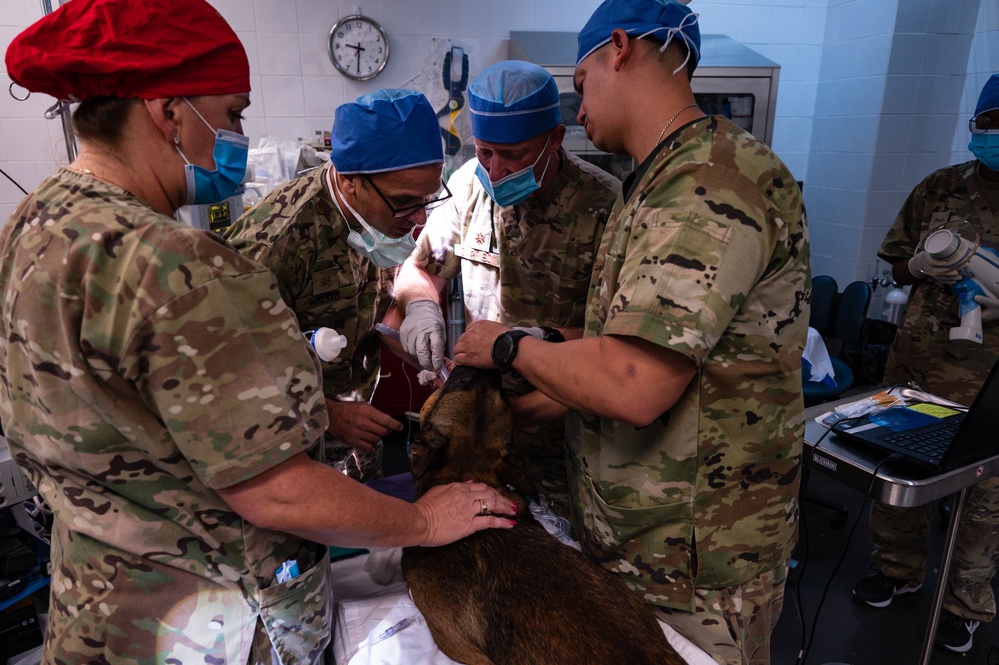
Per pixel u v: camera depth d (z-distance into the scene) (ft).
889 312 14.37
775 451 3.79
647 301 3.16
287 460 2.79
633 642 3.53
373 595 4.60
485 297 6.34
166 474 2.82
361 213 4.75
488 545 4.13
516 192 5.34
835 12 14.30
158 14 2.63
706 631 3.87
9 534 6.27
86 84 2.63
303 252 4.84
